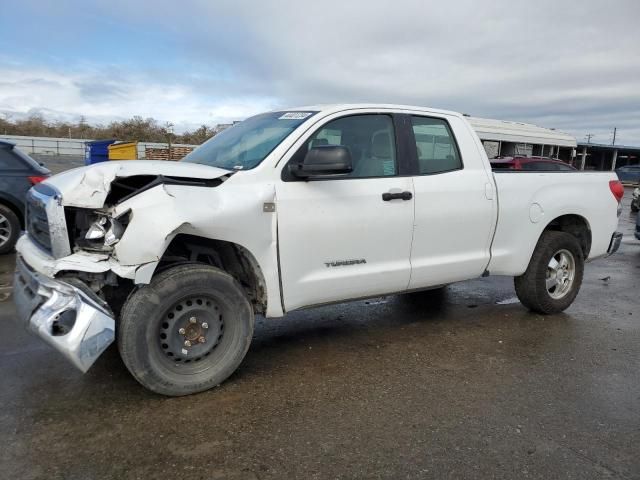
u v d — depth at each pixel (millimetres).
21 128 71250
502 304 5859
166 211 3141
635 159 55125
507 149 25484
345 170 3561
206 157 4188
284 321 5105
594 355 4352
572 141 30922
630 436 3072
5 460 2695
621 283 7266
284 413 3240
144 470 2643
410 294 6219
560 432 3096
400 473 2662
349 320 5164
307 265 3795
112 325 3088
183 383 3367
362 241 4008
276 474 2629
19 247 3654
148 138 68938
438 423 3164
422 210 4281
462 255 4621
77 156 49938
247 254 3562
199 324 3426
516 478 2646
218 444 2883
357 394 3523
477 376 3867
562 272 5430
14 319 4863
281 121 4133
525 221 4969
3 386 3531
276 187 3635
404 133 4328
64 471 2619
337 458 2777
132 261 3078
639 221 10086
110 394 3438
